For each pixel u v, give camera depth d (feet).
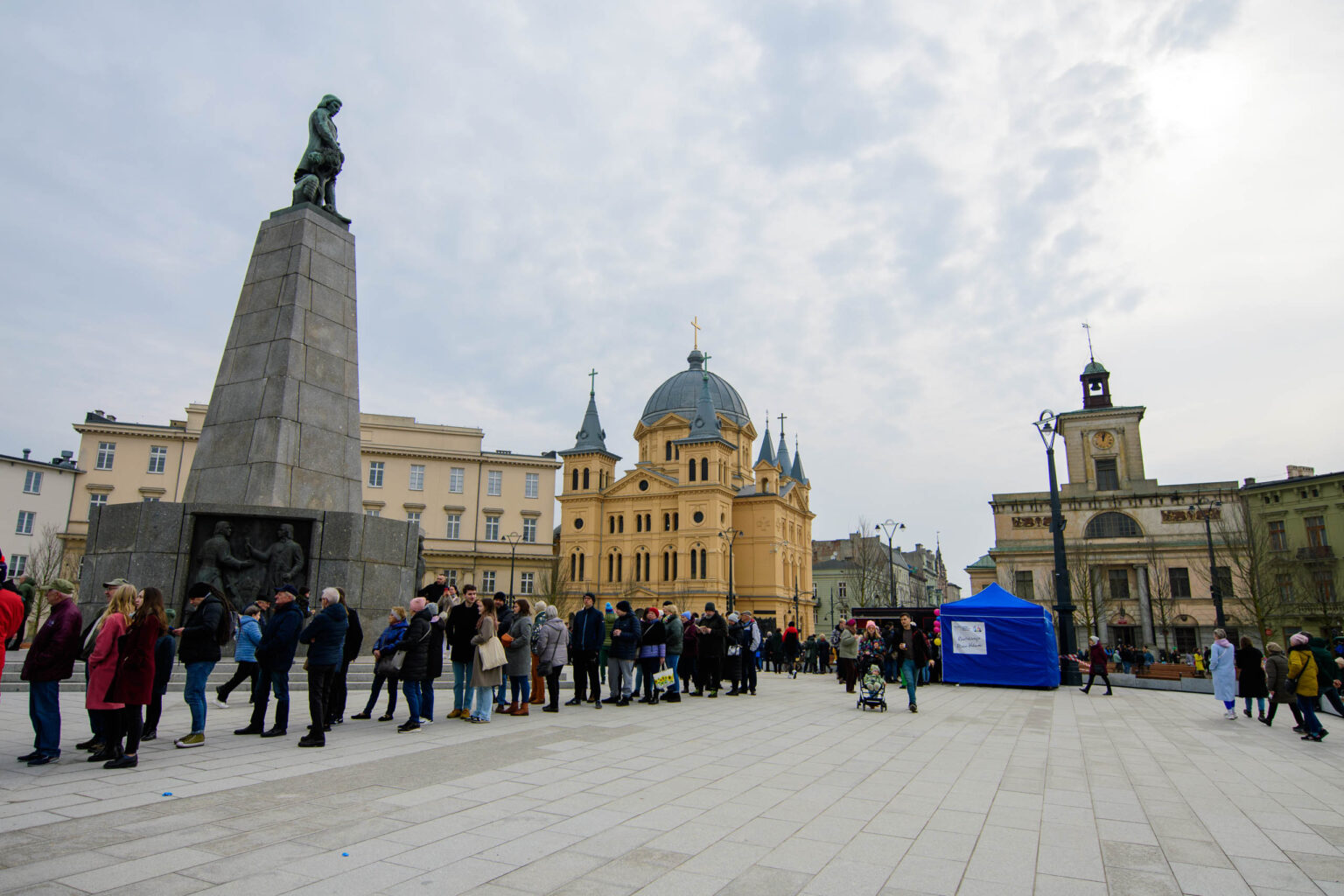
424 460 222.07
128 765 29.12
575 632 53.26
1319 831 24.70
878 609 103.19
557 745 37.11
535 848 20.90
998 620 84.38
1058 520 92.84
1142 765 36.86
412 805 24.95
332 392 65.98
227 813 23.39
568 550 281.54
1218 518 189.67
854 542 366.84
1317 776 34.63
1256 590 164.55
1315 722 47.47
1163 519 210.79
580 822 23.54
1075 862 21.01
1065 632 90.27
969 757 37.76
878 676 57.93
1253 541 169.48
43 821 22.06
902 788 29.84
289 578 56.85
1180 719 58.80
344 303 68.69
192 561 55.52
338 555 59.26
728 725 46.14
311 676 35.22
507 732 40.78
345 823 22.62
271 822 22.52
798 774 32.09
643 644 55.98
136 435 194.29
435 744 36.45
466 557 219.82
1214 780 33.24
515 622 47.80
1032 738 44.96
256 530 57.21
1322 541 179.93
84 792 25.43
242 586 55.67
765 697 66.28
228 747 34.04
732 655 67.26
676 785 29.09
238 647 45.98
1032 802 28.19
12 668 52.19
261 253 67.36
